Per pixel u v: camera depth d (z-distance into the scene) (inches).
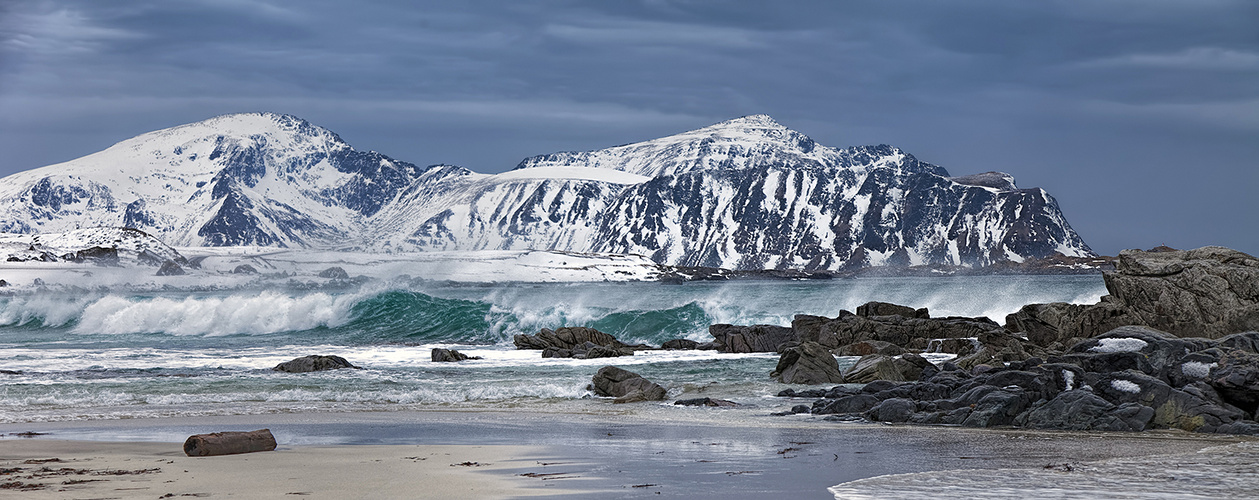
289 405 920.3
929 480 472.7
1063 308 1482.5
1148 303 1406.3
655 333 2176.4
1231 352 793.6
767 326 1729.8
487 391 1011.9
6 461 557.3
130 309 2391.7
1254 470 499.2
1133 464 527.2
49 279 6628.9
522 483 470.0
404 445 635.5
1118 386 756.0
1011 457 565.3
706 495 432.5
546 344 1779.0
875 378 1094.4
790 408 886.4
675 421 789.2
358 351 1721.2
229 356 1572.3
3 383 1074.7
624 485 463.2
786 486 457.7
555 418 813.2
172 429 737.0
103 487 460.4
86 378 1169.4
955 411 765.9
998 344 1462.8
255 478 488.4
